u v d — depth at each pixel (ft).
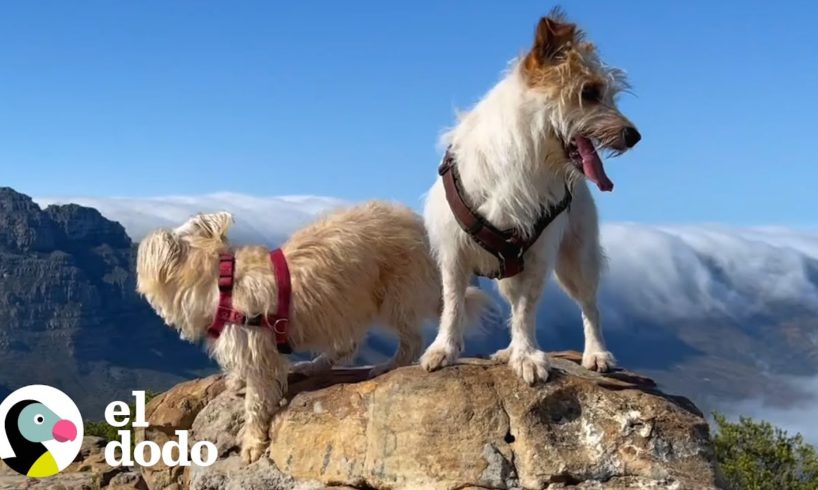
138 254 5.17
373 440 4.57
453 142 4.54
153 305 5.24
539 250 4.43
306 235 5.24
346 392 4.82
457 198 4.40
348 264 5.16
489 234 4.35
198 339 5.26
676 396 4.75
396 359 5.38
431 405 4.46
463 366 4.59
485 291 5.44
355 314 5.25
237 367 5.04
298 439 4.88
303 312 5.07
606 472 4.23
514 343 4.61
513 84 4.20
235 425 5.33
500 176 4.21
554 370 4.57
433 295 5.40
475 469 4.30
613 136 3.97
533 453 4.26
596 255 4.98
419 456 4.42
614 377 4.78
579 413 4.40
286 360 5.20
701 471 4.24
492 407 4.40
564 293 5.52
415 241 5.35
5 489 6.05
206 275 5.04
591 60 4.15
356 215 5.38
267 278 5.01
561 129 4.07
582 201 4.89
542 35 4.11
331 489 4.59
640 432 4.31
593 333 5.06
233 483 4.99
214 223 5.27
